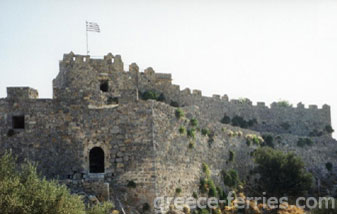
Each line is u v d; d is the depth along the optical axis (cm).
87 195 7175
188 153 8862
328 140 13100
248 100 13225
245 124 12888
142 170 7725
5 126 7725
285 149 12362
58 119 7806
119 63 10600
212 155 9719
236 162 10531
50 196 5778
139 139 7825
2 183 5644
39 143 7719
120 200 7494
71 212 5888
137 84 10831
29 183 5912
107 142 7775
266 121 13412
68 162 7688
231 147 10500
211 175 9469
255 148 11238
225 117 12488
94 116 7856
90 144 7756
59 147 7725
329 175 12706
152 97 10700
